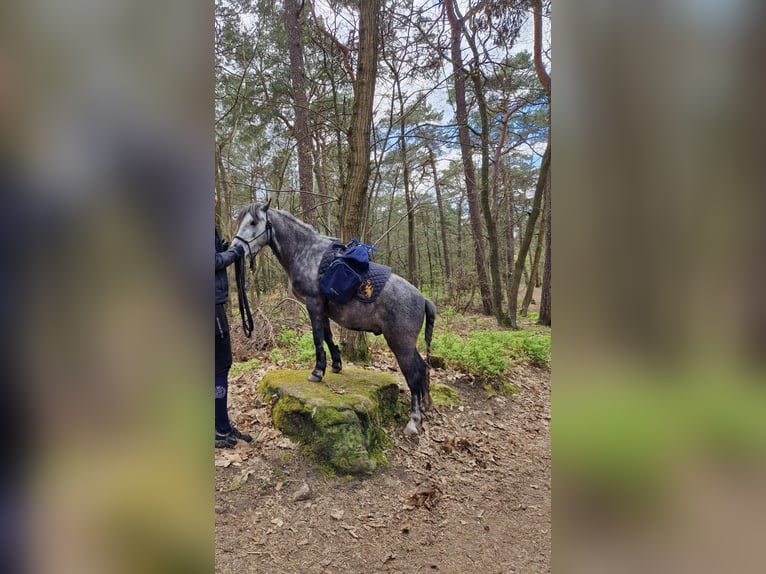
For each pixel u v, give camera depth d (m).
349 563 2.19
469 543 2.41
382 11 6.21
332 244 3.46
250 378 4.18
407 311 3.41
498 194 12.17
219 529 2.26
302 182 7.45
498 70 8.12
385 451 3.21
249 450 2.89
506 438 3.73
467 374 4.83
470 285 10.82
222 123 7.85
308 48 8.06
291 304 7.70
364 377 3.74
